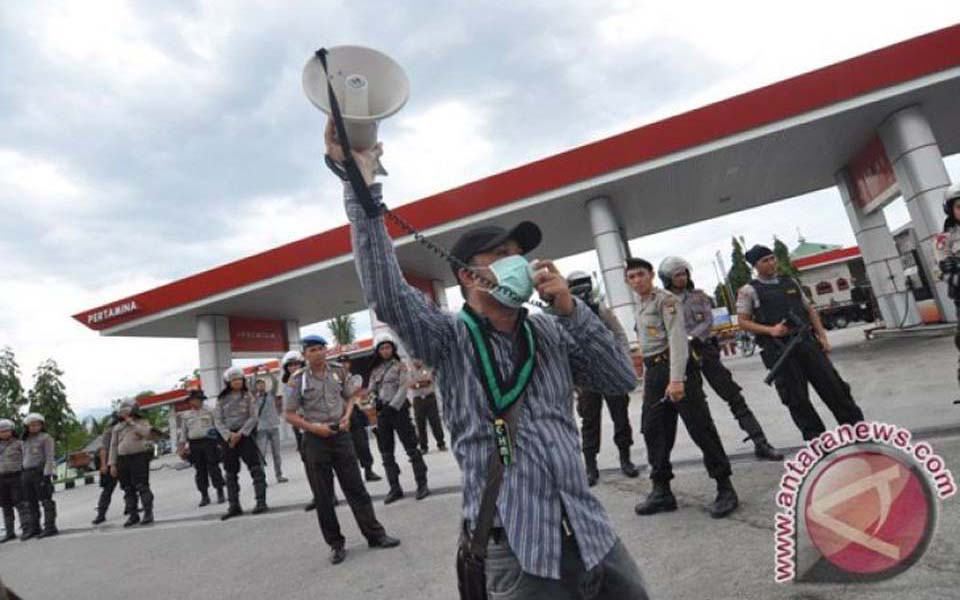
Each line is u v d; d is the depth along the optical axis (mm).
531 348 1541
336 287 18297
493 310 1601
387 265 1499
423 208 14500
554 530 1383
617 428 5656
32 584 5746
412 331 1518
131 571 5539
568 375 1613
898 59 11367
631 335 13898
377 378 6617
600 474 5836
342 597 3816
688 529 3783
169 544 6465
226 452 7438
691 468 5332
